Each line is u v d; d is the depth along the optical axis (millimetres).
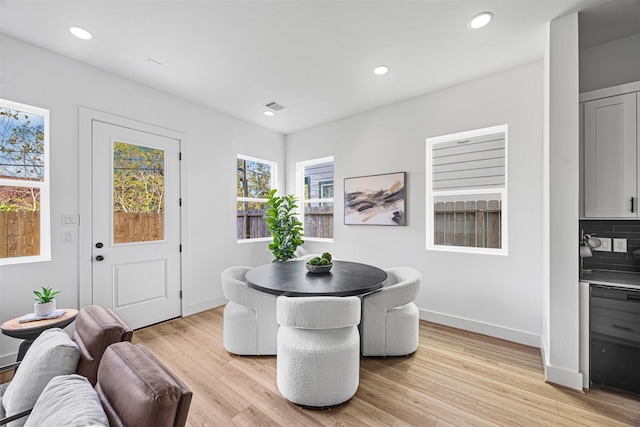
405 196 3375
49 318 2055
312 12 1932
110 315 1430
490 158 3104
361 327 2438
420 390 1975
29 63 2293
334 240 4129
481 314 2869
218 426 1653
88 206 2635
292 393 1813
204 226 3619
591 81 2389
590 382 1953
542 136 2541
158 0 1811
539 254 2559
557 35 1985
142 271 3035
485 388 1990
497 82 2770
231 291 2449
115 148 2830
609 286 1890
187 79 2902
